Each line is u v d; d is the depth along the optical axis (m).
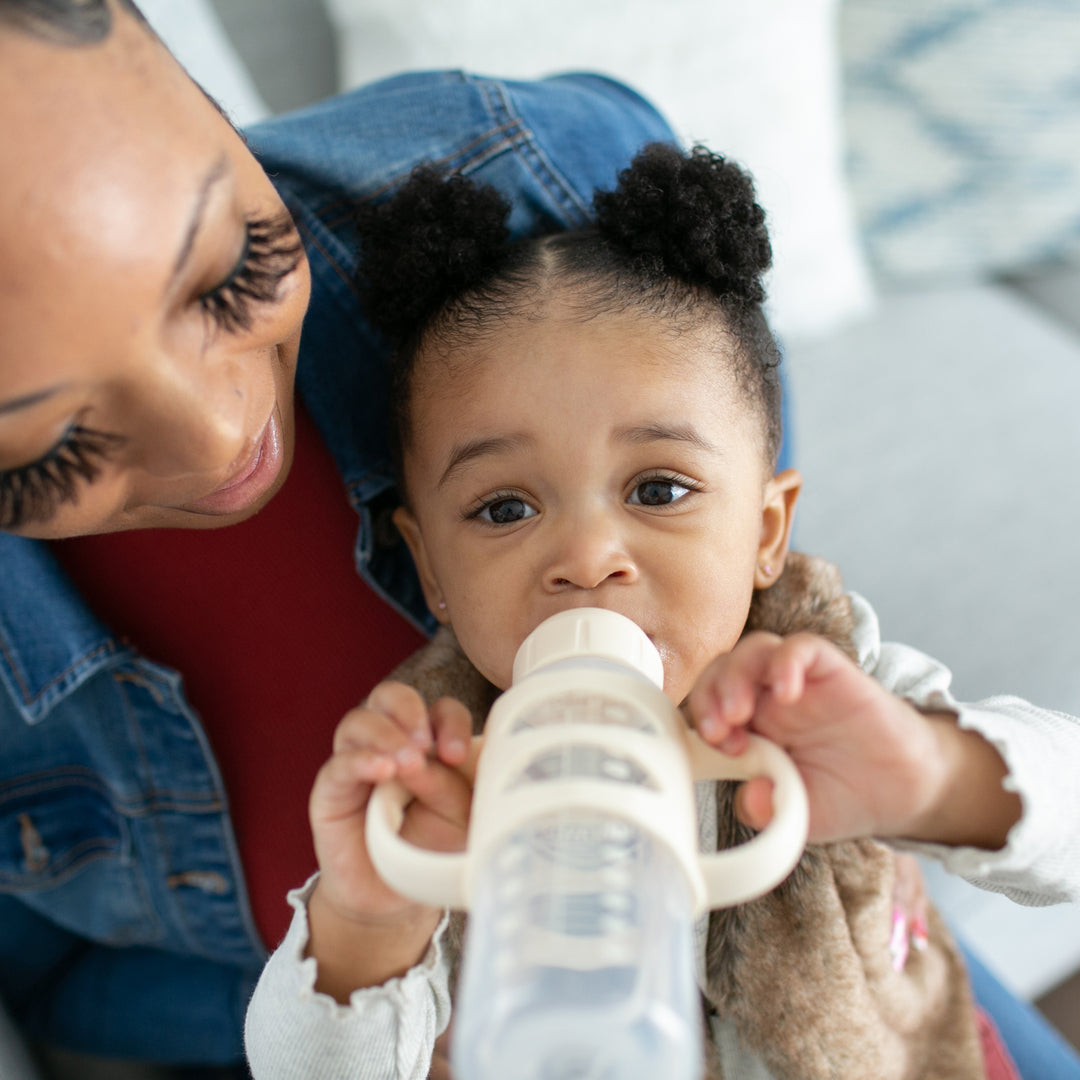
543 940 0.33
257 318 0.48
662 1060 0.31
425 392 0.71
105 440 0.44
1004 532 1.36
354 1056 0.55
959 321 1.66
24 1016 0.96
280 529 0.77
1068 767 0.53
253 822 0.81
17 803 0.81
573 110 0.84
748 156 1.48
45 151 0.37
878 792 0.49
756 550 0.71
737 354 0.72
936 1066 0.79
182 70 0.46
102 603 0.78
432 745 0.48
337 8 1.37
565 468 0.65
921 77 1.62
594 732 0.39
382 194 0.78
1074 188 1.68
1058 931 1.22
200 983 0.95
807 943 0.70
